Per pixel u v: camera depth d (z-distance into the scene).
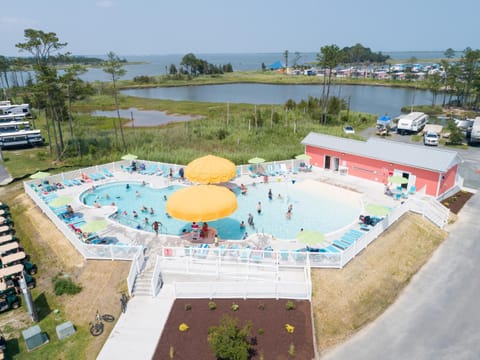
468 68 87.44
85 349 17.12
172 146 51.34
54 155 47.59
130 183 38.44
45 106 46.41
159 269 21.95
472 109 86.00
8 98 98.00
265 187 37.12
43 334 17.80
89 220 29.00
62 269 23.25
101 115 84.12
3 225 28.69
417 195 32.88
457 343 17.69
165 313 19.17
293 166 42.00
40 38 42.66
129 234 26.34
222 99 116.06
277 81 166.88
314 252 21.55
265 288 20.42
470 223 29.39
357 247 23.16
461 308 20.14
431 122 71.62
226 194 25.11
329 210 31.53
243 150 50.00
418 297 21.11
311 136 42.50
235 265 22.05
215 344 15.52
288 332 17.70
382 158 35.12
